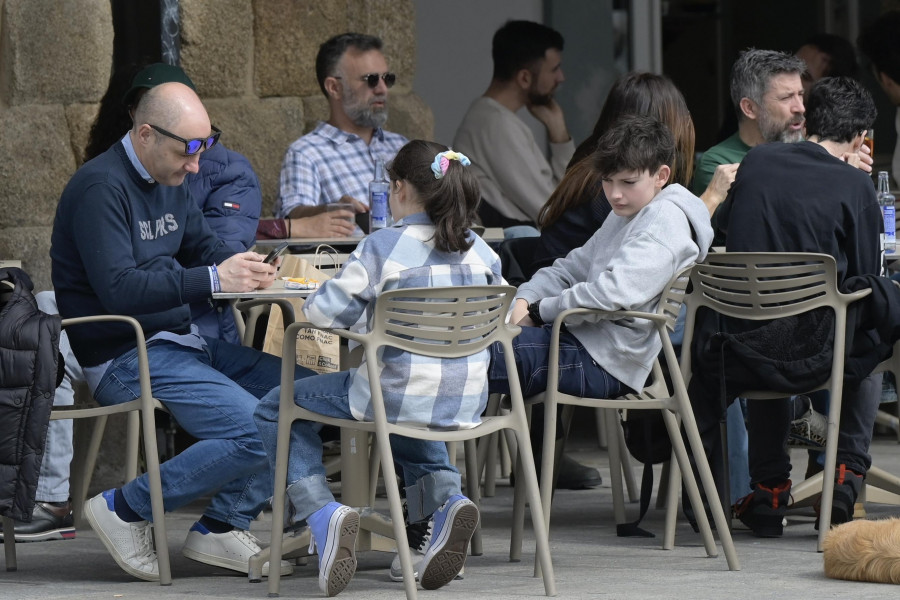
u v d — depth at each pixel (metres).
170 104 13.88
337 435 14.08
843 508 14.95
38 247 19.50
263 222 19.59
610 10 30.34
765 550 14.66
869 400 15.27
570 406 15.27
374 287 12.04
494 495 18.88
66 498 16.11
